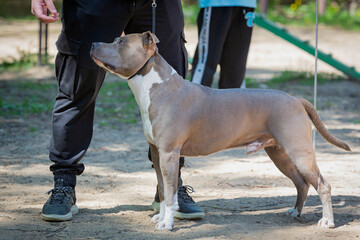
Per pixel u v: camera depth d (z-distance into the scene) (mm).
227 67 8859
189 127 4613
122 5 4988
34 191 6023
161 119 4551
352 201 5668
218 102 4699
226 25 8562
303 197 5098
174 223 4953
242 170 7258
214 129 4691
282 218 5117
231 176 6918
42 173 6902
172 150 4590
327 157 7969
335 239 4504
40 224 4848
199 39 8789
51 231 4664
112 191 6129
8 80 14492
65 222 4926
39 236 4527
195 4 33906
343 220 5023
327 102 12484
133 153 8227
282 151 5066
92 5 4906
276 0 33312
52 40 22078
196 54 8992
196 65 8820
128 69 4527
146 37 4512
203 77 8672
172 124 4535
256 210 5402
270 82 14680
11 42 21297
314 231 4703
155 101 4570
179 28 5324
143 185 6422
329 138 4977
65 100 5109
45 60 16734
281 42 23969
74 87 5016
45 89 13414
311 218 5109
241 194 6035
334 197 5816
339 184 6426
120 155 8078
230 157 8078
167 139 4551
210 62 8711
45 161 7574
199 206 5379
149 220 5039
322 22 30062
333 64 14391
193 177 6867
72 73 5012
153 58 4590
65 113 5098
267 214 5258
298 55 20203
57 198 5004
